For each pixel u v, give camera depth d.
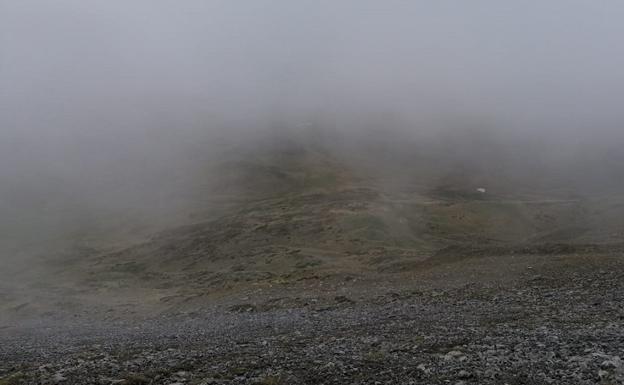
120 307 60.75
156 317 49.62
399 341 22.97
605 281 35.91
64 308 64.94
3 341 38.28
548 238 76.50
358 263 68.81
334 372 17.97
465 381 15.70
